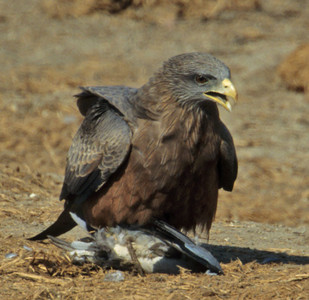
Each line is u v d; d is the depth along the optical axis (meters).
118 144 9.00
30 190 13.86
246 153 19.58
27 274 8.71
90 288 8.36
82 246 9.45
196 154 9.02
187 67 8.87
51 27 31.00
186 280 8.72
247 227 12.88
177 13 32.75
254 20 32.41
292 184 17.55
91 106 10.06
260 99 23.95
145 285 8.54
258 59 27.58
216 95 8.95
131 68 26.50
